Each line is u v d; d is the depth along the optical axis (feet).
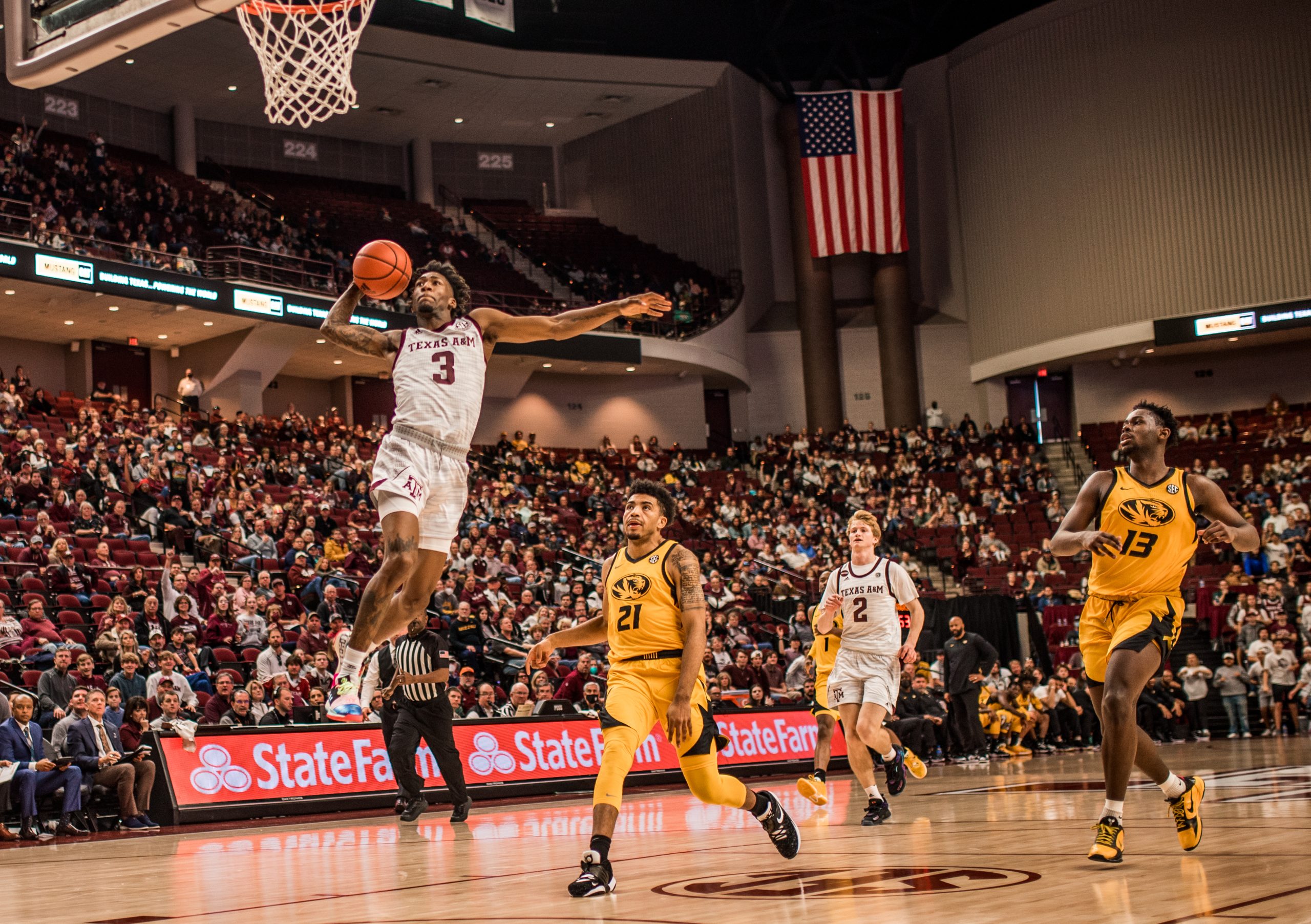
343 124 110.93
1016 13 116.26
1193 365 110.32
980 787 34.24
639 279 109.29
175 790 33.17
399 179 115.65
